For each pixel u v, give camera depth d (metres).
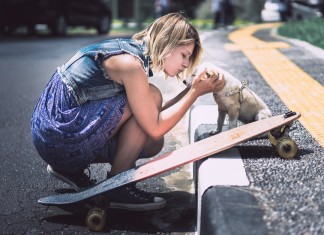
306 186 2.20
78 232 2.59
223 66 5.68
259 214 1.94
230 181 2.25
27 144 4.23
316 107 3.74
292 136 2.99
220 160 2.51
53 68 8.66
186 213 2.82
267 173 2.35
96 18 18.11
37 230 2.62
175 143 4.16
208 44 8.36
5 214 2.82
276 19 21.67
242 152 2.66
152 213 2.82
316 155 2.61
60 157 2.75
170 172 3.50
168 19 2.67
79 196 2.64
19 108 5.61
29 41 14.09
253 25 17.09
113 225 2.67
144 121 2.66
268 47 7.67
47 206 2.93
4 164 3.71
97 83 2.66
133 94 2.63
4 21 15.16
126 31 20.53
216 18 19.34
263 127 2.59
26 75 7.93
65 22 16.50
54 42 13.70
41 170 3.57
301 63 5.92
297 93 4.23
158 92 2.83
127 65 2.60
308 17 16.44
